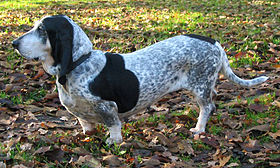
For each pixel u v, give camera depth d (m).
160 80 3.78
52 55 3.36
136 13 10.65
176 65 3.84
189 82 3.97
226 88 5.41
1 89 5.37
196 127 4.21
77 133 4.05
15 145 3.73
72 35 3.30
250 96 5.12
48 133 4.19
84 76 3.43
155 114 4.69
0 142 3.84
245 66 6.19
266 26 8.33
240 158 3.64
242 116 4.49
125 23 9.24
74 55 3.36
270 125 4.16
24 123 4.38
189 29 8.41
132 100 3.70
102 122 3.90
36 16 10.38
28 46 3.26
